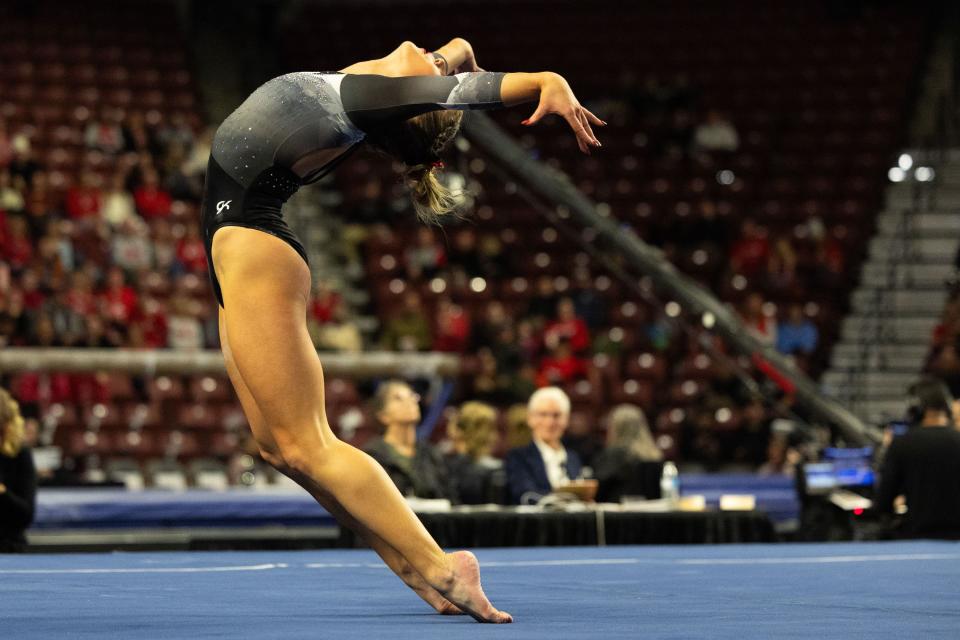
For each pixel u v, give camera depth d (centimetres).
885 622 730
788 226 4691
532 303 4134
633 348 4172
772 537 1825
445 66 870
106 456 3319
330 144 795
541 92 750
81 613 765
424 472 1873
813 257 4506
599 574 1110
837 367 4259
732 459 3712
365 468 780
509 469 1944
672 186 4825
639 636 655
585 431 3741
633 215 4709
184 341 3769
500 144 2433
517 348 3844
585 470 2092
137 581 999
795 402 2608
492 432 2053
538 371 3919
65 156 4484
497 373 3794
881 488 1823
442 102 773
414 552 767
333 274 4541
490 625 718
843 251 4603
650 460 2006
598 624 721
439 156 831
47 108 4788
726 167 4922
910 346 4291
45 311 3531
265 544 2100
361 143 816
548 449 1961
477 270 4353
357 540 1784
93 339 3516
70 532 2147
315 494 812
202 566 1173
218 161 797
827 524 2009
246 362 776
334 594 912
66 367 2570
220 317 831
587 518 1730
